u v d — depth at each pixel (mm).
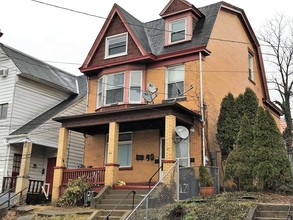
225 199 12094
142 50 19125
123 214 12938
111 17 20703
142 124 17938
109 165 16359
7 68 22703
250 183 14109
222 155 16719
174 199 13039
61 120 18484
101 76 20516
